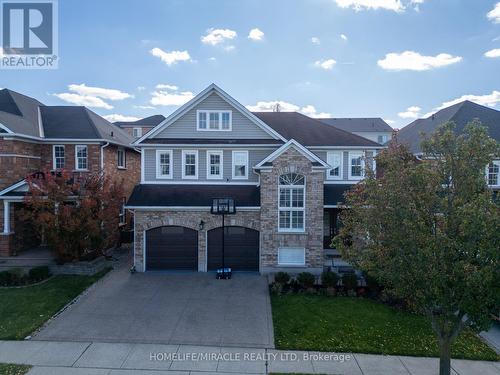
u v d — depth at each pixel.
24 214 17.67
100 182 18.25
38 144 22.05
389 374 9.30
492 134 23.34
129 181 27.44
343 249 9.42
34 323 11.88
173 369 9.33
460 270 7.05
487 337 11.82
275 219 17.52
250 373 9.20
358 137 21.42
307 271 17.45
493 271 6.88
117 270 18.38
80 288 15.41
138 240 18.11
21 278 15.82
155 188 19.34
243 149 19.73
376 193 8.37
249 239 18.34
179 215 18.17
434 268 7.38
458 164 7.85
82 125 23.19
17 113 22.28
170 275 17.58
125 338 11.08
